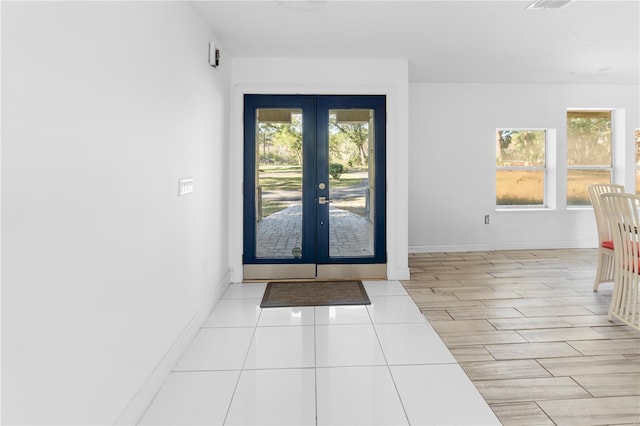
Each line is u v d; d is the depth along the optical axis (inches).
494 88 220.8
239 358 96.8
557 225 228.8
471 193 223.0
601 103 225.6
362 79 162.9
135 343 72.7
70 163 52.6
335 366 92.6
